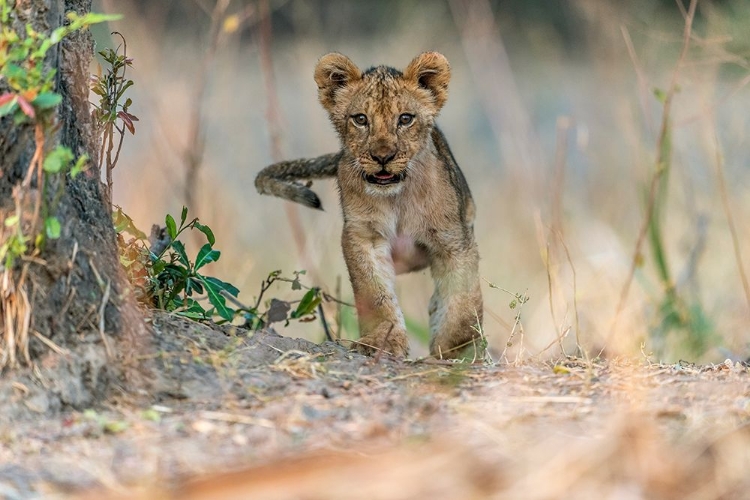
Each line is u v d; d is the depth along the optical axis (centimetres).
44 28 735
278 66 2877
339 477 584
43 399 707
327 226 1681
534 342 1302
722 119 1927
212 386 754
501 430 658
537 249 1719
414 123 1099
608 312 1279
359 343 1002
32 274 722
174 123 1852
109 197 852
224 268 1548
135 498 577
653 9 2391
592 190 1811
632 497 566
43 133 709
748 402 716
